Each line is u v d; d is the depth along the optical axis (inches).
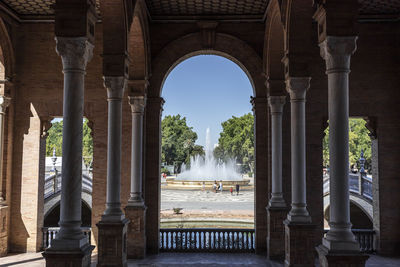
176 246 457.1
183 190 1489.9
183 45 472.4
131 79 427.5
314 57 464.8
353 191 564.4
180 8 451.2
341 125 236.1
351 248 226.5
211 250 451.2
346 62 239.6
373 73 462.0
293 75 311.6
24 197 459.8
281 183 427.5
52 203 587.8
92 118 466.3
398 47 460.4
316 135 456.1
